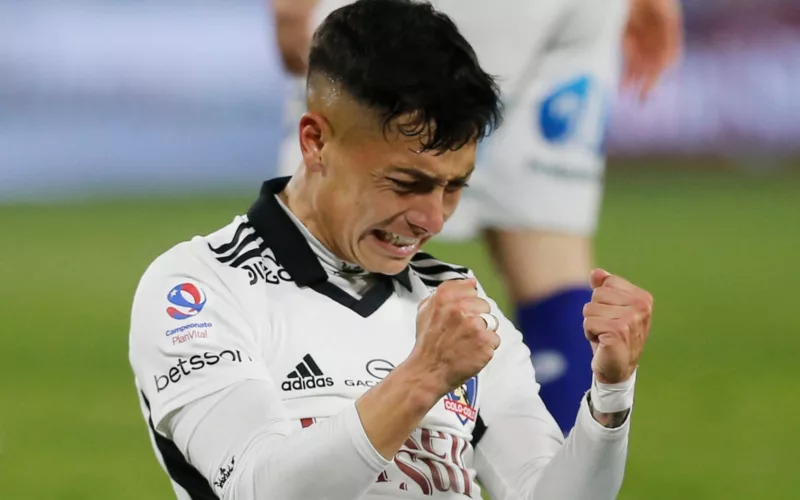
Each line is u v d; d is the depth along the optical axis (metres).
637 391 21.77
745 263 36.34
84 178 49.31
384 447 6.58
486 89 7.09
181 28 48.62
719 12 50.84
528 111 14.31
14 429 19.39
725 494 16.08
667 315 28.78
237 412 7.10
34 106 48.81
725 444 18.52
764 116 52.12
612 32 14.74
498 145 14.20
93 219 43.66
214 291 7.60
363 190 7.21
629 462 17.55
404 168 7.05
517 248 14.23
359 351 7.65
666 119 52.53
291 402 7.43
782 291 31.94
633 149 52.88
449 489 7.58
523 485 7.88
